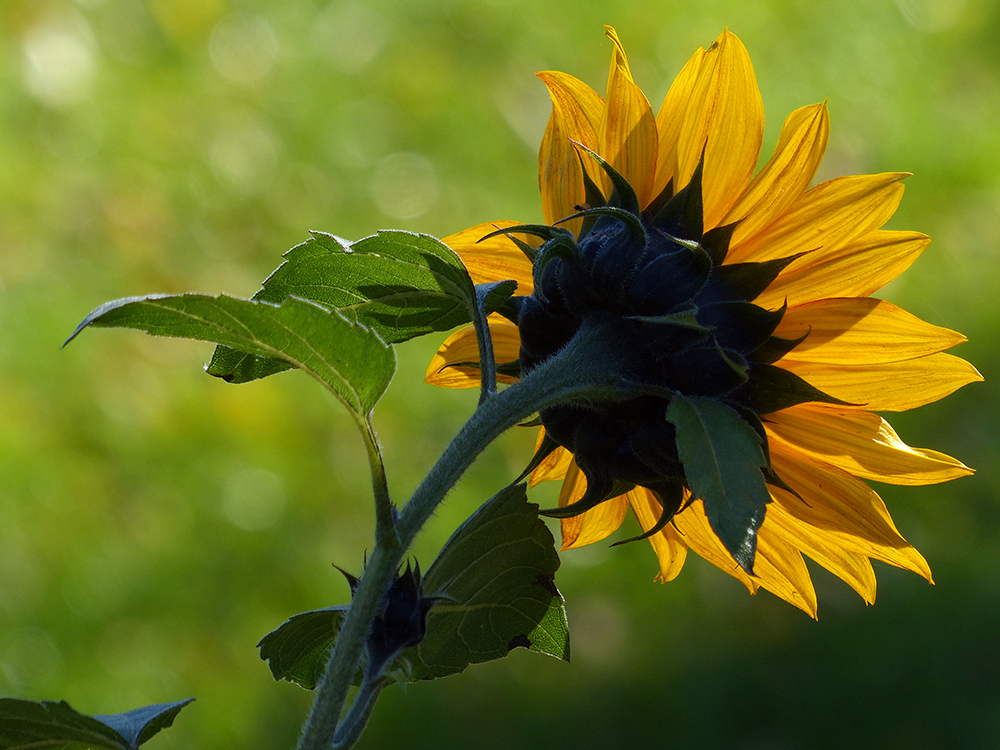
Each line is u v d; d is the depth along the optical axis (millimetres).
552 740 5043
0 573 5223
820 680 5301
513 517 2123
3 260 6277
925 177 7953
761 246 2170
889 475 2166
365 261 1980
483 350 1968
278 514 5723
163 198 6898
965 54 9062
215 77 7633
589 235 2131
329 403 6191
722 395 2049
